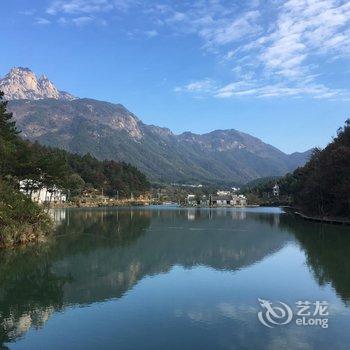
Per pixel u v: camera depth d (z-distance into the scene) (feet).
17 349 45.11
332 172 225.76
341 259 99.55
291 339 47.09
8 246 117.50
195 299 63.52
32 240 129.39
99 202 565.94
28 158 177.99
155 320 53.72
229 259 100.63
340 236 151.53
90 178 618.03
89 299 64.18
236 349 44.45
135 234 163.02
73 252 111.75
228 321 53.36
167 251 113.80
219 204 644.27
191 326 51.42
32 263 94.94
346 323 52.16
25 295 66.80
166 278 78.54
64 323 53.01
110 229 186.29
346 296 64.54
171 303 61.36
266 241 136.87
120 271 85.87
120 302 62.39
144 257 103.71
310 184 258.98
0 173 161.27
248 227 198.29
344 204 221.87
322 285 71.87
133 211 405.80
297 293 66.54
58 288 71.20
